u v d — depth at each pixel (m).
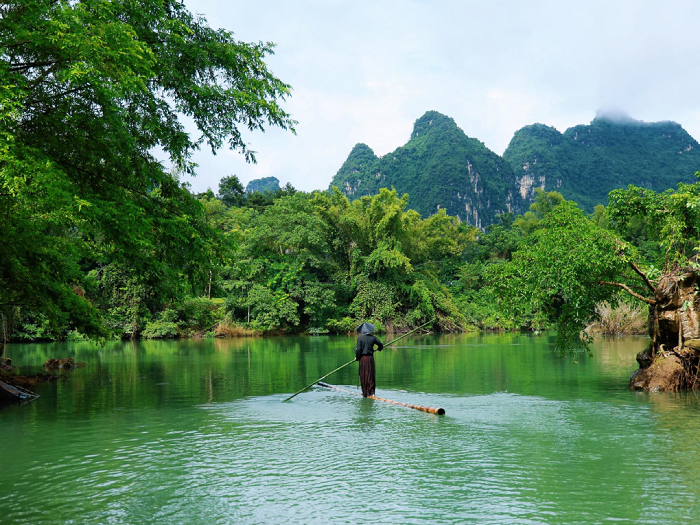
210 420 8.24
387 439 6.79
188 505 4.41
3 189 8.05
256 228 45.19
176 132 11.59
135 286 34.34
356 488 4.80
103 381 13.59
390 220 47.91
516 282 12.57
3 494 4.74
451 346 27.58
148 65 8.84
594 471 5.30
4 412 9.19
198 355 22.52
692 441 6.58
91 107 9.67
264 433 7.23
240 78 12.05
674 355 11.34
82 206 8.01
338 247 48.84
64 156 9.85
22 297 12.04
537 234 13.40
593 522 3.97
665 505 4.32
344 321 44.62
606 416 8.28
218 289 12.83
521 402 9.77
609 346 25.78
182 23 10.59
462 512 4.19
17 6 8.23
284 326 43.31
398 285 47.66
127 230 9.28
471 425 7.66
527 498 4.51
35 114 9.30
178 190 11.86
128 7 9.57
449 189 176.88
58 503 4.49
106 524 4.01
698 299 11.34
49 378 13.96
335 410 9.07
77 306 12.68
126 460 5.87
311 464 5.62
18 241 10.65
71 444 6.69
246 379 13.92
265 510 4.27
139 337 38.19
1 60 7.86
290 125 12.48
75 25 7.84
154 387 12.40
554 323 13.80
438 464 5.58
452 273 64.00
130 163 10.84
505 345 28.25
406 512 4.20
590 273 11.84
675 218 11.87
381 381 13.09
